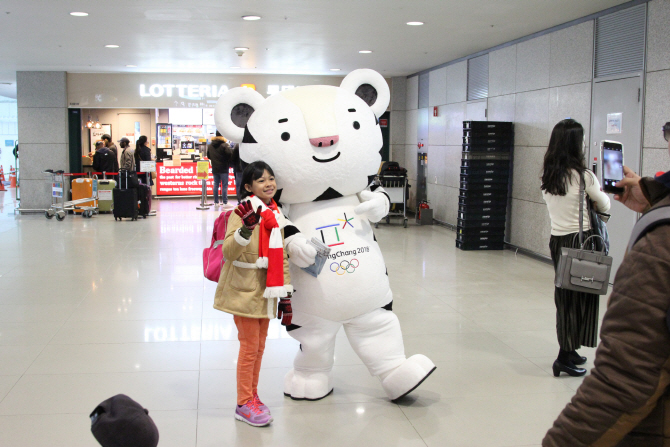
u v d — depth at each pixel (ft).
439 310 18.01
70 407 10.96
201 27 26.04
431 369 10.91
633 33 19.79
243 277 10.02
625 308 3.92
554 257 12.76
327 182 10.69
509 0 20.13
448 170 37.17
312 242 10.35
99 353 13.96
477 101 32.81
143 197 39.86
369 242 11.04
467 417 10.69
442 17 23.26
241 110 11.41
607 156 9.34
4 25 25.73
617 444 4.20
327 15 23.22
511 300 19.22
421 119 42.68
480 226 28.99
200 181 53.78
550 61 25.13
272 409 11.07
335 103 10.89
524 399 11.50
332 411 10.97
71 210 43.75
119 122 53.78
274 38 28.84
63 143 43.37
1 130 90.22
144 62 38.65
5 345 14.42
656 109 18.76
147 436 4.69
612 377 3.91
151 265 24.27
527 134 27.30
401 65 39.24
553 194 12.50
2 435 9.84
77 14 23.32
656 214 4.00
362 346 11.18
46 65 40.01
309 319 10.91
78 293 19.63
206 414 10.80
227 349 14.35
